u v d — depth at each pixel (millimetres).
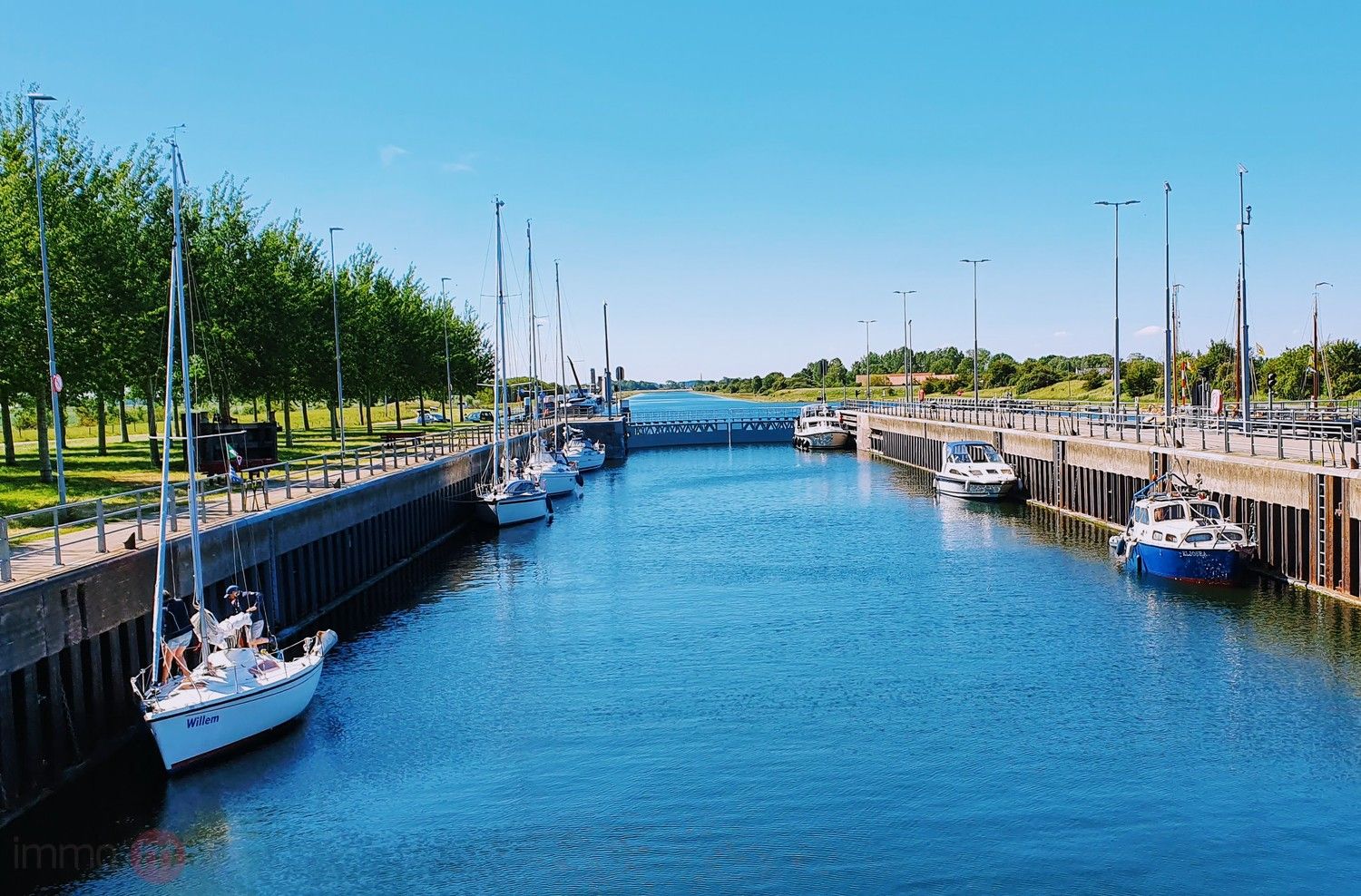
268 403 71000
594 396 177375
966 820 22219
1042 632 35594
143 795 24000
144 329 49750
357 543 46344
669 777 24641
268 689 26469
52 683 23828
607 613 40344
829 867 20469
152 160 54938
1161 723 27031
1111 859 20578
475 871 20672
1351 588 35969
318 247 79812
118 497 39812
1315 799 22750
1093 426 68625
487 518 64438
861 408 135875
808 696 29969
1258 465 41094
